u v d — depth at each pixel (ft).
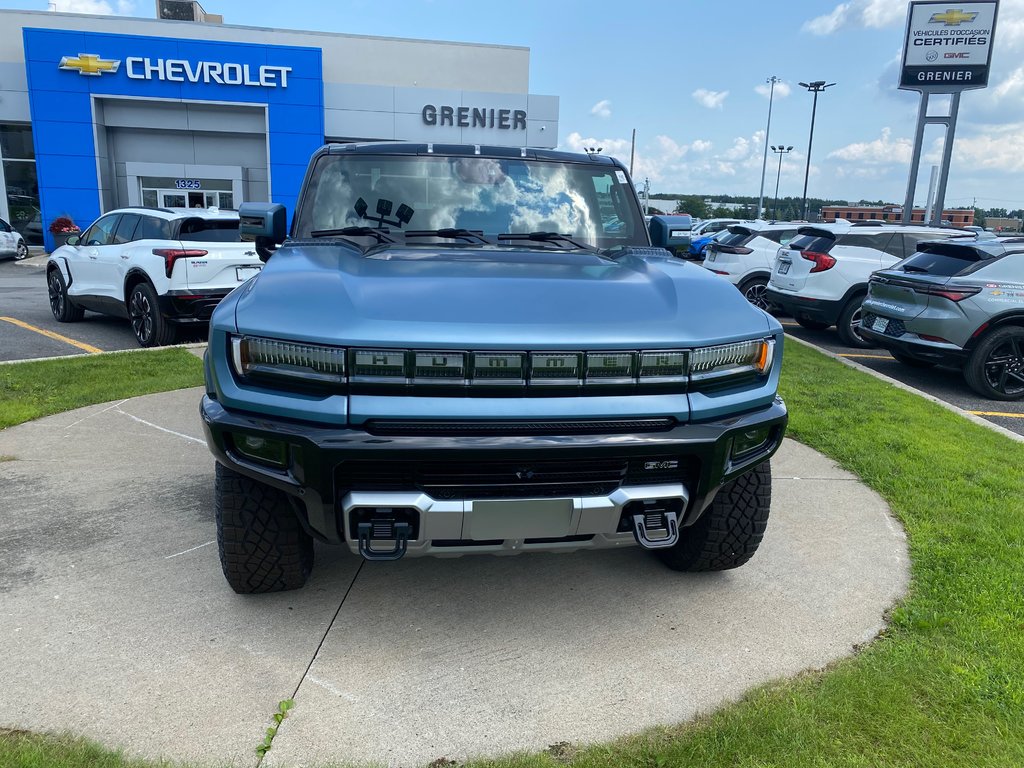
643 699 8.48
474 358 8.10
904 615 10.15
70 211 80.02
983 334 25.16
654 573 11.57
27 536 12.19
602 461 8.59
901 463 16.53
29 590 10.48
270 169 82.99
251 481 9.35
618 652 9.40
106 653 9.05
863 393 23.75
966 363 25.61
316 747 7.60
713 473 8.89
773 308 39.75
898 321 27.32
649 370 8.57
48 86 77.25
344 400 8.04
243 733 7.75
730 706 8.30
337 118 84.74
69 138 78.59
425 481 8.31
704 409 8.78
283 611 10.12
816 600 10.75
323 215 12.00
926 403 22.82
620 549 12.44
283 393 8.21
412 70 86.17
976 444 18.33
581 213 12.57
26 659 8.87
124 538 12.19
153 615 9.91
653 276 10.21
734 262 40.73
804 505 14.39
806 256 35.04
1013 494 14.83
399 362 8.02
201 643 9.32
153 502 13.67
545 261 10.72
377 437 7.98
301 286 8.80
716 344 8.91
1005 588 10.82
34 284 53.93
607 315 8.77
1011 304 24.81
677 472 8.96
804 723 7.85
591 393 8.44
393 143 12.73
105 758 7.23
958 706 8.16
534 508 8.41
